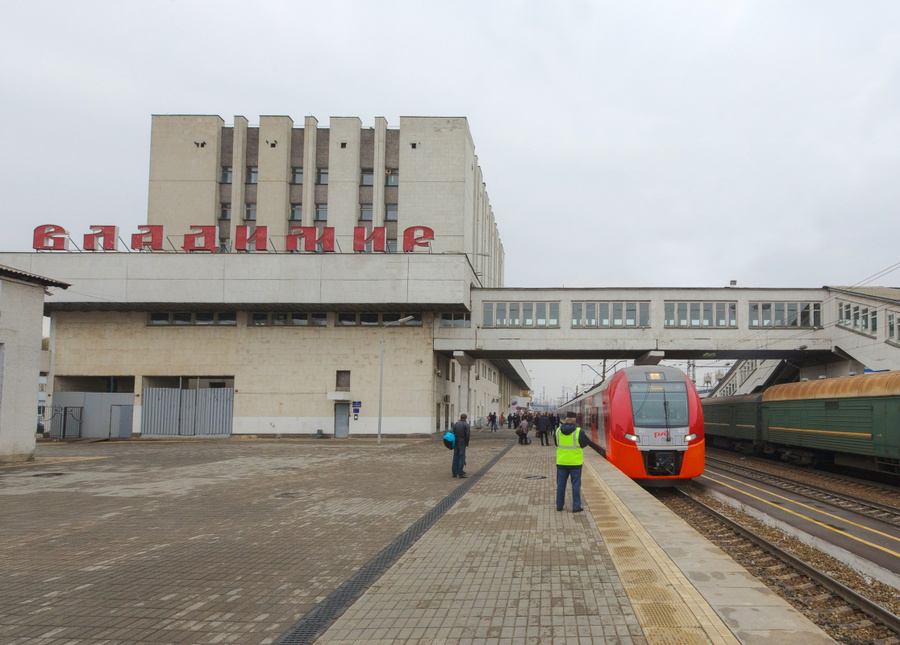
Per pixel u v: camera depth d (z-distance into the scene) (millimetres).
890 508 13375
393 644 5070
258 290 39969
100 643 5238
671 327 39969
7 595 6637
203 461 24469
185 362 42438
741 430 29000
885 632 6289
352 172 47656
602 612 5770
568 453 11617
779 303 39719
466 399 42875
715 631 5059
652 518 10422
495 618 5660
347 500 13625
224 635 5391
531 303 41188
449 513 11680
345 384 41938
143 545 9148
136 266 40469
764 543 9938
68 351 42906
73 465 22828
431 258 39375
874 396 18312
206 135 48469
